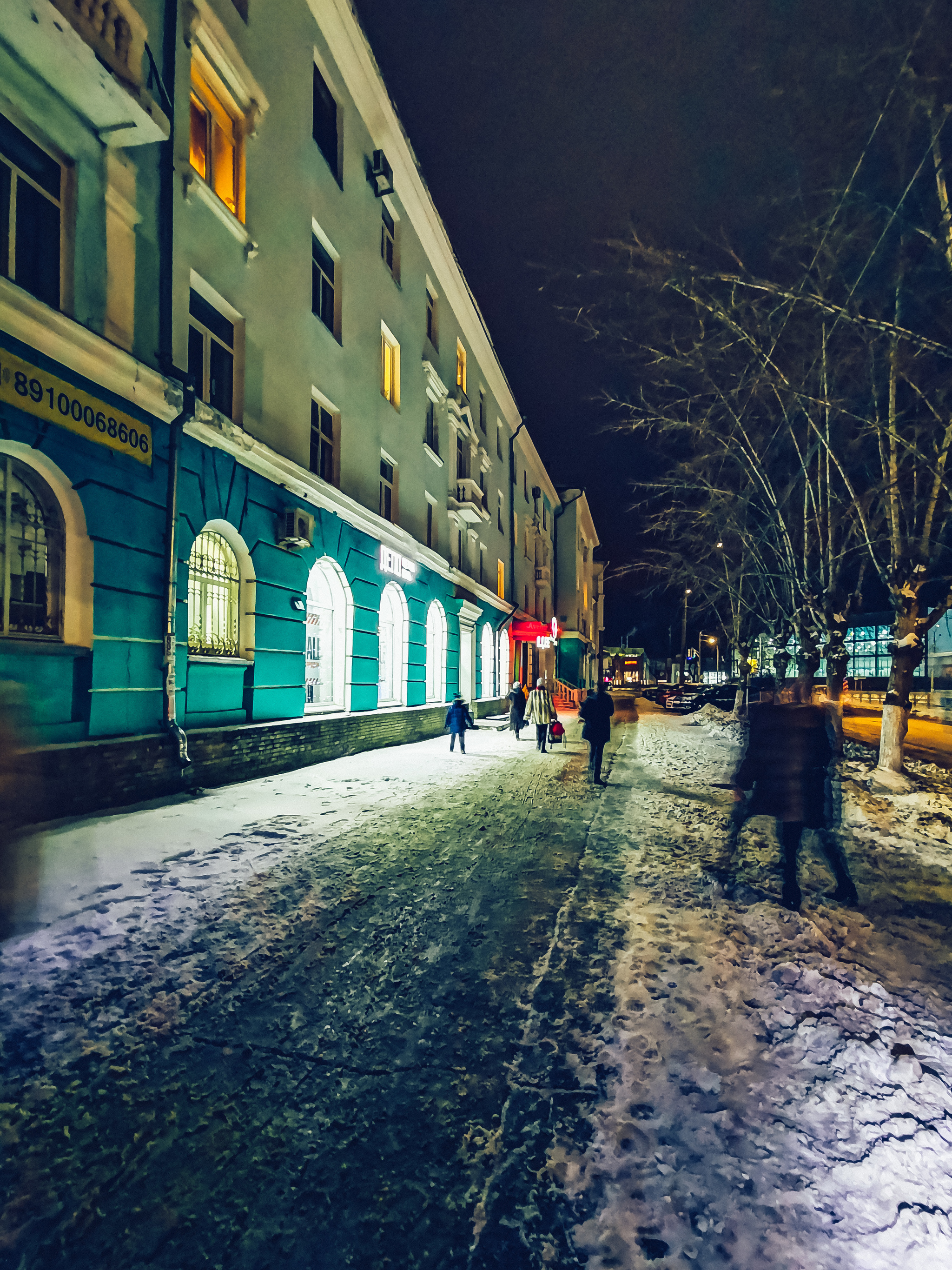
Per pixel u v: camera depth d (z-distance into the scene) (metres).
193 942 3.75
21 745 3.01
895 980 3.55
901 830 7.00
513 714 17.05
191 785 7.69
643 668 104.25
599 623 65.94
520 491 32.88
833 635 11.80
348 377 12.55
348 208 12.62
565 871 5.44
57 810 5.86
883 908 4.64
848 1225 1.97
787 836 4.64
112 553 6.63
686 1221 1.96
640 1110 2.44
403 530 15.00
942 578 10.60
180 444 7.66
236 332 9.16
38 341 5.64
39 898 3.98
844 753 13.01
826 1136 2.34
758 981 3.49
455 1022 3.05
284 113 10.23
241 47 9.16
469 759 12.49
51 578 6.18
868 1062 2.78
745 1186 2.10
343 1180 2.10
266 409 9.65
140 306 7.14
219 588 8.87
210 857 5.29
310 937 3.95
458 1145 2.26
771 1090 2.58
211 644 8.67
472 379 23.95
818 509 12.16
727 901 4.73
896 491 9.77
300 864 5.28
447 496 19.50
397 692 15.31
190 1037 2.86
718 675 78.12
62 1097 2.42
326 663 12.09
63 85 5.96
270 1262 1.81
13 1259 1.77
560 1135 2.31
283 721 9.87
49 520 6.16
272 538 9.78
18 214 5.94
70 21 5.68
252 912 4.24
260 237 9.53
